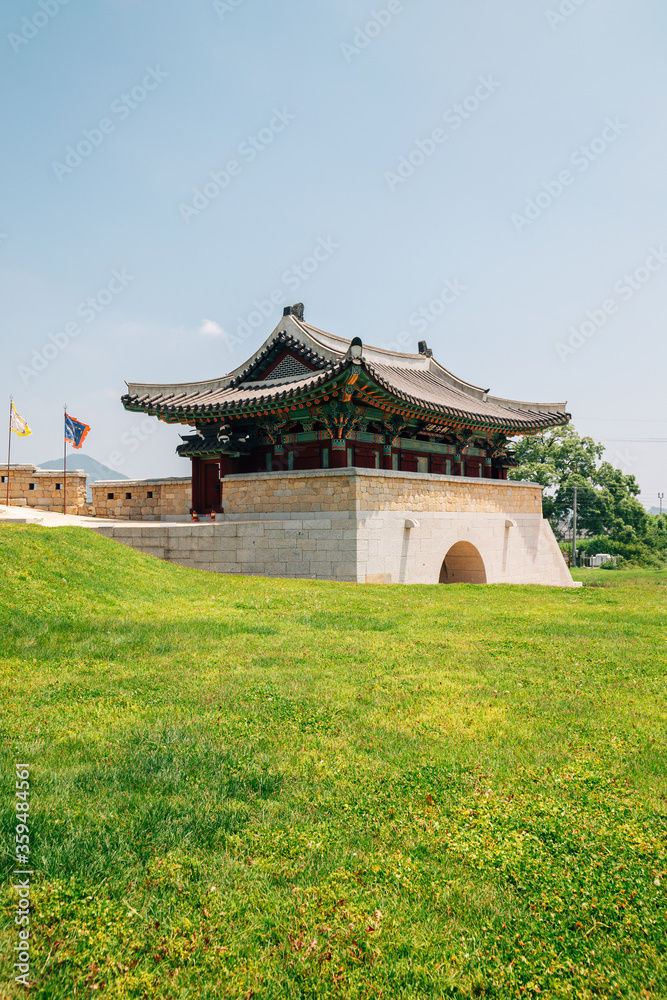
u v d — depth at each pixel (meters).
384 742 7.75
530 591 22.92
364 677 10.50
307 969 4.29
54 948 4.44
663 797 6.42
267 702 9.15
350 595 19.92
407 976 4.25
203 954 4.42
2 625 12.72
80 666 10.82
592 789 6.58
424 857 5.49
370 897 4.98
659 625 15.70
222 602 17.62
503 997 4.09
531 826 5.91
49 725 8.16
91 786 6.54
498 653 12.35
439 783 6.72
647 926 4.67
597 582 74.62
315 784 6.71
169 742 7.63
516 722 8.45
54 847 5.45
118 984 4.17
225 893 5.00
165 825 5.86
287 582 22.56
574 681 10.38
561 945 4.52
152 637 12.89
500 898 4.98
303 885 5.11
